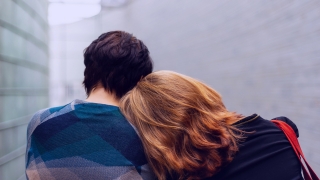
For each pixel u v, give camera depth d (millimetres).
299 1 3543
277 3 4066
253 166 1074
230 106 5566
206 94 1154
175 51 8164
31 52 6598
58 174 1034
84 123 1107
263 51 4453
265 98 4391
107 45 1227
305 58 3424
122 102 1187
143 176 1074
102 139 1074
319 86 3145
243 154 1087
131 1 11734
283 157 1093
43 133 1102
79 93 16094
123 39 1262
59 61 16078
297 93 3586
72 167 1035
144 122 1099
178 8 8008
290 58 3752
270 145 1101
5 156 4805
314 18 3258
